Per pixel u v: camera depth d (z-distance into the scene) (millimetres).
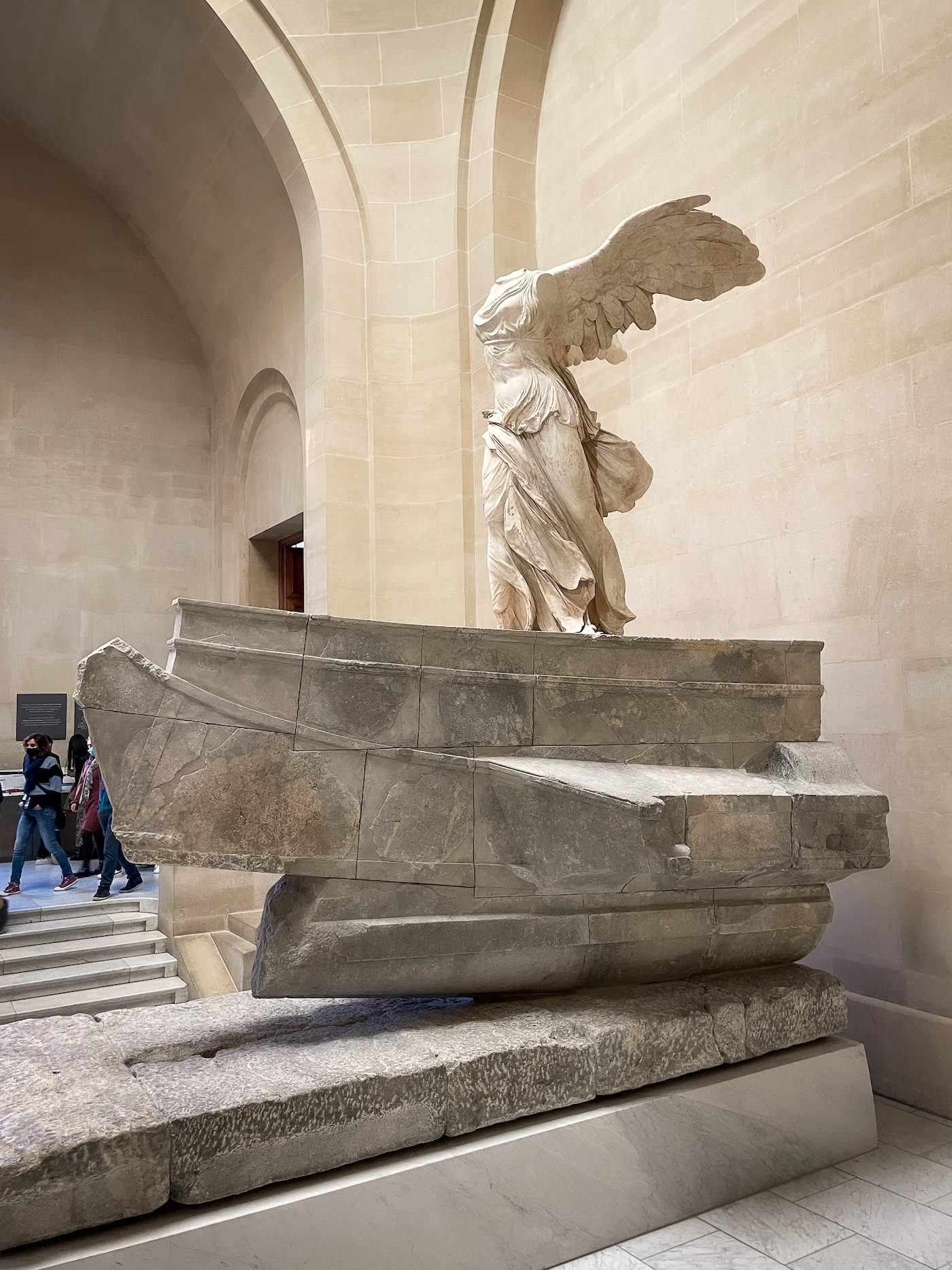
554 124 7922
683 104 6586
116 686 3080
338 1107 2973
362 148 8297
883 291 5168
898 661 4977
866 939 5062
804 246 5641
